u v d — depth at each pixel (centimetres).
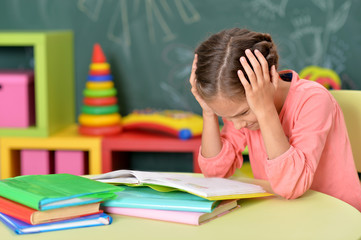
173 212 111
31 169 260
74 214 108
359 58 269
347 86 271
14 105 258
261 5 271
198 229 106
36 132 255
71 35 284
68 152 257
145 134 263
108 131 258
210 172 154
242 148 157
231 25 274
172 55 280
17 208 108
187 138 249
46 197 104
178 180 124
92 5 282
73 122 291
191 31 278
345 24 269
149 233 104
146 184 121
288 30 271
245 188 124
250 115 134
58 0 284
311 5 269
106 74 261
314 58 272
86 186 114
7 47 288
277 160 127
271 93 131
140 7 279
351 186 146
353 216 114
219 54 130
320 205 122
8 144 256
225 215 116
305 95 140
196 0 275
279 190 128
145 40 281
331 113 139
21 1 285
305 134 133
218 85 128
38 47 250
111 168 254
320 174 146
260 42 133
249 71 126
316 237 101
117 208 116
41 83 252
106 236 102
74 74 288
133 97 285
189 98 281
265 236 102
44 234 103
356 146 175
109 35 282
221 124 278
